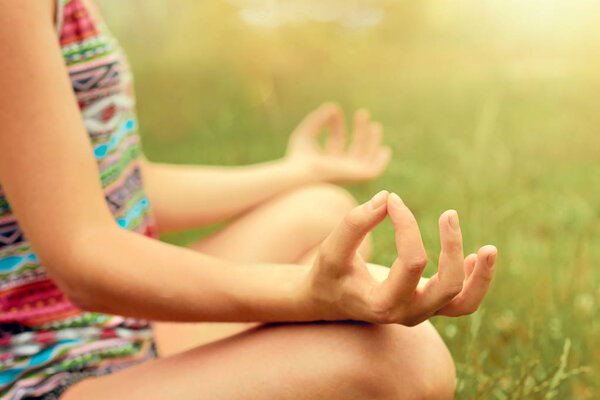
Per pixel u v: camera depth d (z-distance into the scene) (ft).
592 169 9.23
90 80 3.49
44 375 3.31
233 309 2.97
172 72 17.95
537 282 5.47
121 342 3.63
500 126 11.35
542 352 4.59
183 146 12.16
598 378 4.50
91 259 2.92
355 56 20.06
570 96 14.08
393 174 9.18
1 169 2.90
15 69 2.81
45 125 2.87
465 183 6.93
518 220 7.18
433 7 24.03
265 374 2.93
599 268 6.09
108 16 23.59
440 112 13.50
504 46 21.90
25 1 2.83
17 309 3.37
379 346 2.92
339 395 2.90
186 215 4.72
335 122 5.54
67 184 2.91
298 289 2.91
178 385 3.00
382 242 6.49
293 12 16.74
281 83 16.20
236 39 16.19
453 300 2.78
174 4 20.89
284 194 5.04
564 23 20.74
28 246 3.35
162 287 2.93
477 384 4.08
